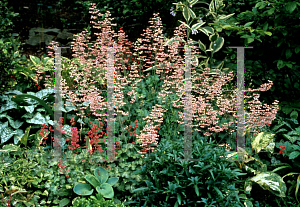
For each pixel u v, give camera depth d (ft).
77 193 8.87
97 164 10.14
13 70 13.91
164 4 17.24
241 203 9.16
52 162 9.89
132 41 17.24
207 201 8.43
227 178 8.69
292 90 13.62
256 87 14.05
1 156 10.16
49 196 9.25
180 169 8.96
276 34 13.60
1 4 18.72
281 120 12.64
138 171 9.55
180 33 14.21
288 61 13.41
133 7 17.93
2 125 11.58
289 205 10.50
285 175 10.39
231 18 15.01
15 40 16.90
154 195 8.98
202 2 16.46
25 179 9.15
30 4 20.47
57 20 19.62
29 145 11.51
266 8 13.56
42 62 15.05
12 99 11.96
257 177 10.39
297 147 10.79
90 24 19.11
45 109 12.17
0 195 8.70
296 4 11.77
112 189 9.21
